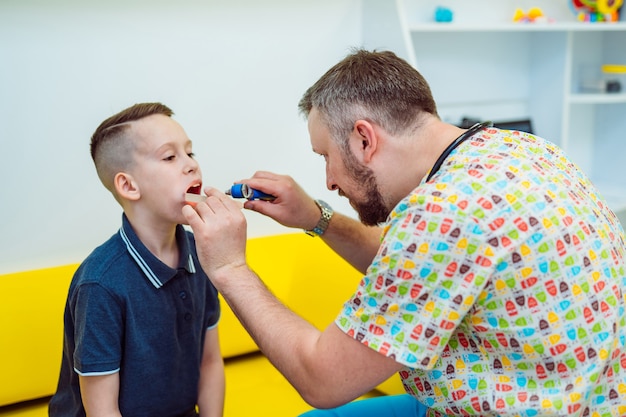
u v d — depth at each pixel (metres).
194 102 2.17
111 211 2.10
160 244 1.44
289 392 1.92
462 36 2.77
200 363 1.56
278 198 1.58
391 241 1.13
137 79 2.07
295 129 2.38
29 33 1.89
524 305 1.12
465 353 1.21
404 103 1.23
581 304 1.13
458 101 2.82
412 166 1.26
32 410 1.83
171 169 1.40
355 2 2.42
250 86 2.26
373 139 1.23
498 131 1.30
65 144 2.00
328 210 1.66
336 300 2.14
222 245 1.28
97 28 1.98
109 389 1.36
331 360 1.16
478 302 1.13
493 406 1.18
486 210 1.10
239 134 2.27
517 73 2.96
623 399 1.21
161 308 1.40
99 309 1.34
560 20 3.00
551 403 1.15
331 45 2.40
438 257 1.09
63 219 2.03
